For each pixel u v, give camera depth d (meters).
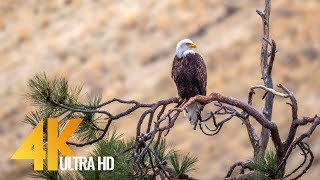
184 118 37.34
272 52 11.66
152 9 51.09
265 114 11.89
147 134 9.09
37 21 53.47
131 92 43.41
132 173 8.86
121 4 52.72
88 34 50.81
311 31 45.25
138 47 48.12
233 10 48.66
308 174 32.78
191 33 48.00
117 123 37.25
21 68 49.06
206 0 49.66
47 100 9.27
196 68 12.18
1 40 52.25
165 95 42.88
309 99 40.25
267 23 12.02
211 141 36.47
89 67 46.88
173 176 9.22
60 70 47.34
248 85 41.50
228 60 43.91
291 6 47.66
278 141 10.30
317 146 34.56
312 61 43.12
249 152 35.97
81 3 54.03
